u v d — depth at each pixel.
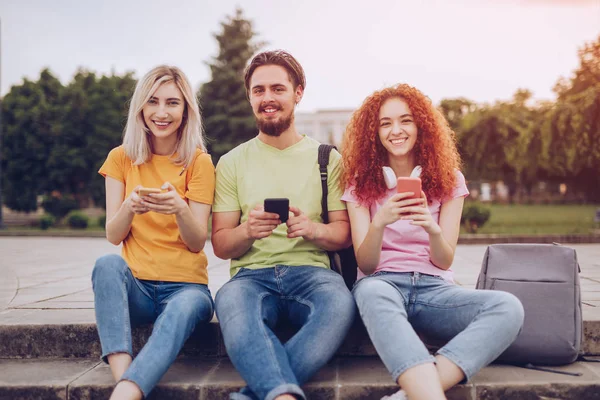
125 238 2.67
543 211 25.50
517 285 2.54
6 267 6.16
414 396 1.94
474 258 6.96
